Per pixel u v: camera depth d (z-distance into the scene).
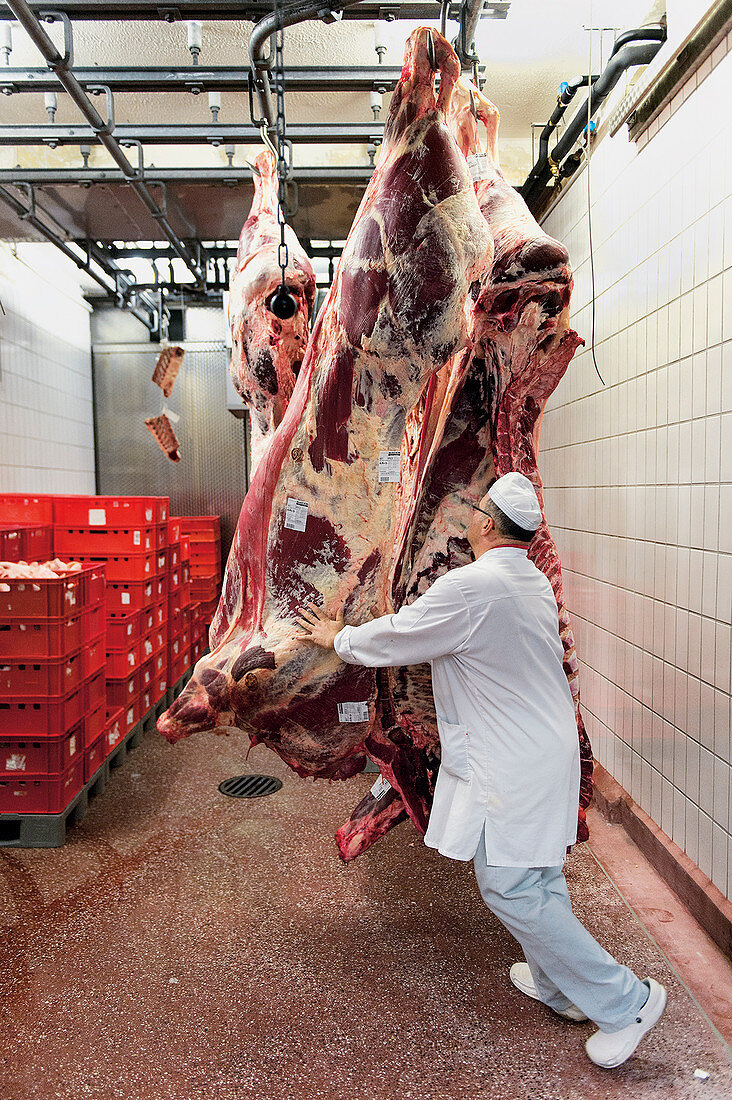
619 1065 2.19
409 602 2.71
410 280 2.28
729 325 2.80
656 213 3.49
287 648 2.51
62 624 3.67
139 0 3.09
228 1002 2.52
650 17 3.43
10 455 6.45
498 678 2.24
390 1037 2.35
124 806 4.21
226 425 8.69
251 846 3.71
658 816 3.51
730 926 2.71
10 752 3.69
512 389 2.66
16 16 2.97
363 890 3.27
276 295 2.62
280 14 2.75
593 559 4.50
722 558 2.87
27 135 4.30
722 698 2.87
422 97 2.25
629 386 3.87
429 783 2.78
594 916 3.04
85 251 6.25
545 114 5.42
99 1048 2.31
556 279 2.49
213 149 5.98
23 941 2.88
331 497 2.53
